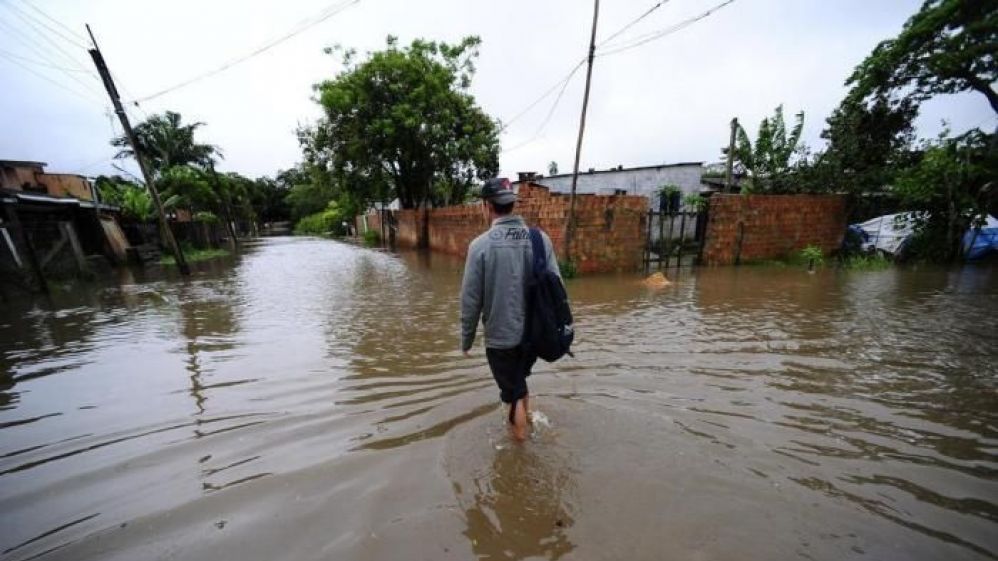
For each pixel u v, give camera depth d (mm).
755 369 4105
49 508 2270
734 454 2590
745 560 1762
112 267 15516
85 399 3799
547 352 2707
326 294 9141
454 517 2070
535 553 1835
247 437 2990
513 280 2666
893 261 12562
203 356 4969
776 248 13172
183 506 2236
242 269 14906
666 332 5469
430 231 20922
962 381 3730
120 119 12305
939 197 11938
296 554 1866
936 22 12930
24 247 9914
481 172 23703
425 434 2938
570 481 2334
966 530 1938
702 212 12398
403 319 6590
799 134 15375
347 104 19234
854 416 3100
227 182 32938
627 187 18859
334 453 2729
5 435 3146
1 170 13117
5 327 6785
